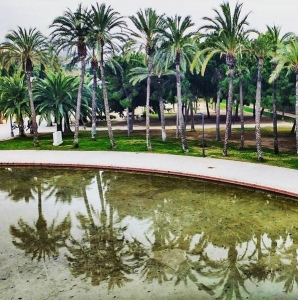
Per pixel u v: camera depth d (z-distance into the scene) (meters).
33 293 8.59
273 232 12.07
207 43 25.81
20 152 27.41
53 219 13.81
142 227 12.79
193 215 13.87
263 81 30.09
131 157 24.59
